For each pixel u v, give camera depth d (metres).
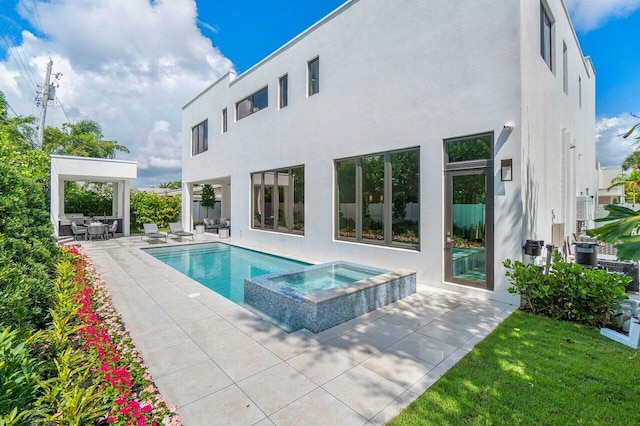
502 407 2.44
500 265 5.26
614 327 3.92
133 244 12.94
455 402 2.52
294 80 9.67
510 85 5.12
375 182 7.49
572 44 9.14
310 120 9.12
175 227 14.73
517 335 3.79
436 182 6.14
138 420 2.01
